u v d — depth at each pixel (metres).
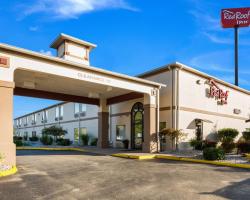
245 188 7.47
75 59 17.70
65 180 8.61
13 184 7.97
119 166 12.02
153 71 20.80
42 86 18.52
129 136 22.88
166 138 19.45
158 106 18.67
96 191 7.12
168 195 6.70
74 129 33.75
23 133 57.66
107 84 15.66
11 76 11.07
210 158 13.56
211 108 22.80
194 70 20.66
